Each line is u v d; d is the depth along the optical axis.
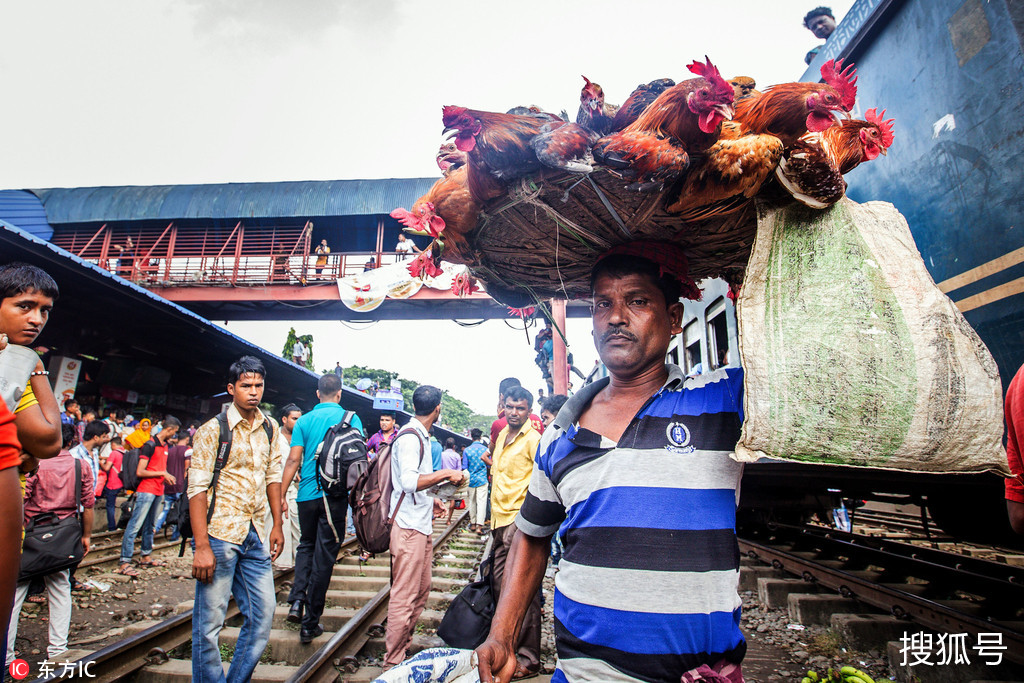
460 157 1.62
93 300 8.27
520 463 3.22
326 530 3.74
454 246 1.59
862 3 3.36
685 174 1.19
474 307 16.41
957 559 4.62
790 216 1.27
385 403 11.26
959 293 2.74
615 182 1.21
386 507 3.23
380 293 15.74
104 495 7.98
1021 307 2.41
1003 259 2.49
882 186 3.27
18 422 1.69
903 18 3.05
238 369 2.79
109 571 6.05
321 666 3.12
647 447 1.26
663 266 1.44
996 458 1.17
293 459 4.17
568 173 1.19
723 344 5.48
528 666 3.12
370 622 3.99
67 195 18.33
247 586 2.76
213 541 2.59
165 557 6.94
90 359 11.22
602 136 1.18
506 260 1.75
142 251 18.38
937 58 2.82
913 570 4.38
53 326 9.15
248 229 18.11
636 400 1.41
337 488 3.66
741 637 1.19
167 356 12.42
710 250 1.60
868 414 1.12
